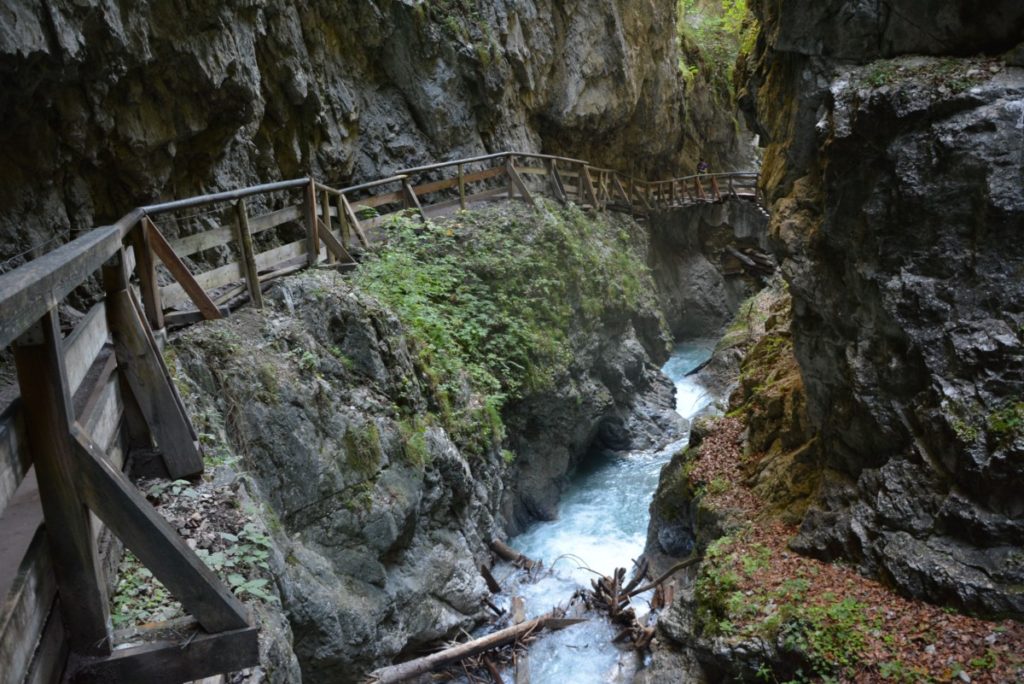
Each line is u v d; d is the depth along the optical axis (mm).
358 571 7414
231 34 9266
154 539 3271
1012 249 6852
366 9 13492
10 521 3232
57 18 6590
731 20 29094
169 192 9680
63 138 7641
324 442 7344
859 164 7629
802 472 9562
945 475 7207
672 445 16312
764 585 7859
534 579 10914
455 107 15594
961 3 7234
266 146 11484
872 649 6574
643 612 10156
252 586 4719
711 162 29312
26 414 3006
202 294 6902
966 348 6988
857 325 8156
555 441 13781
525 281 13758
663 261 24719
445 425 9586
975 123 6812
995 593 6465
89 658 3307
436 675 8477
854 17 7730
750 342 18344
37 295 2637
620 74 20594
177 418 5465
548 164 17516
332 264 9914
